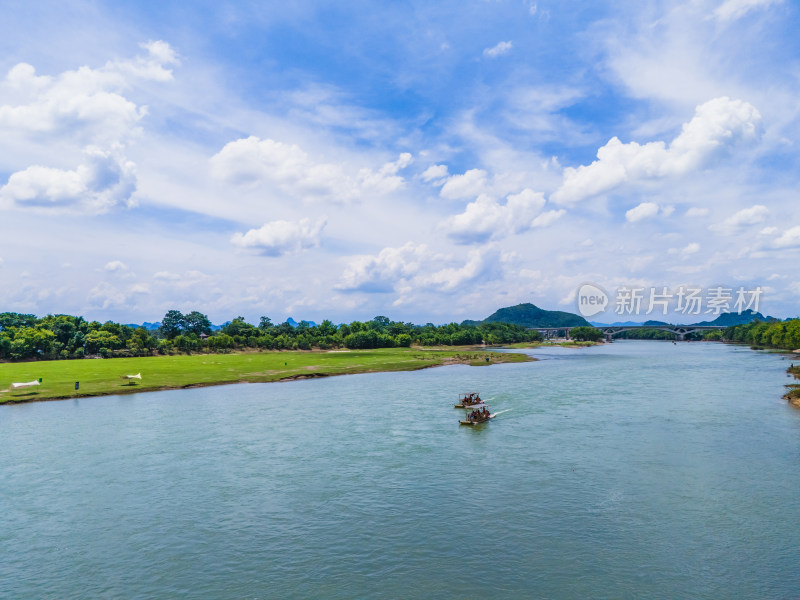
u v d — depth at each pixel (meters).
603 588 25.52
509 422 62.66
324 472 43.69
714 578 26.39
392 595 25.11
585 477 41.59
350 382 106.44
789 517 33.59
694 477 41.38
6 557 29.75
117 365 136.38
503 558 28.58
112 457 48.62
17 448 51.91
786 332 199.25
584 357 187.12
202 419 65.62
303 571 27.59
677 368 133.12
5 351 150.38
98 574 27.75
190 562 28.86
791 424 59.94
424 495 38.06
